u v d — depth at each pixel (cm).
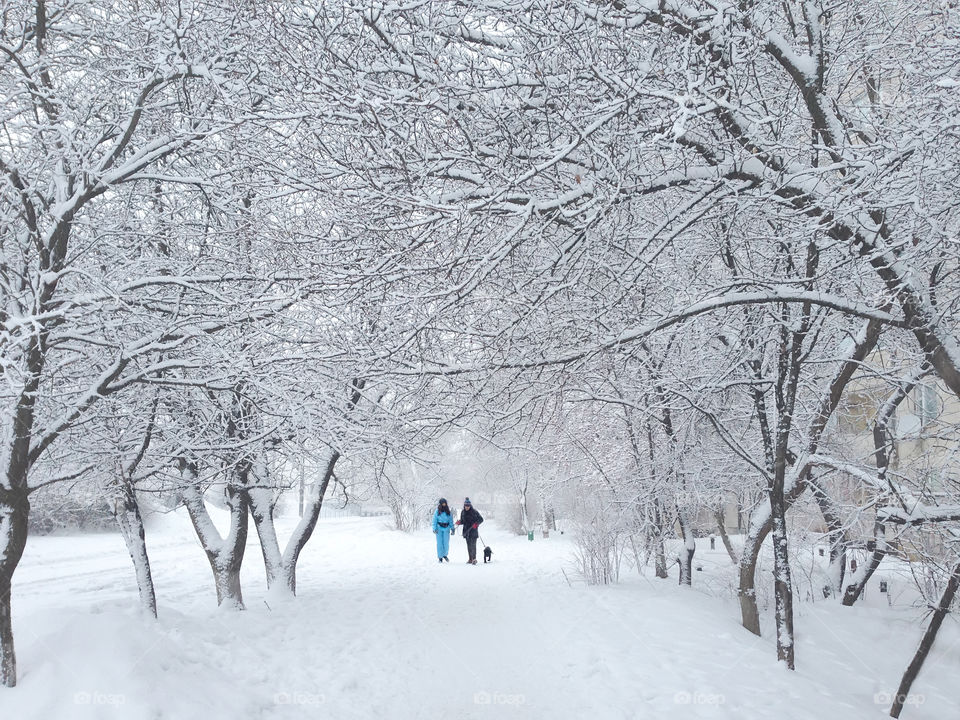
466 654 897
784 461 870
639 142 639
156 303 786
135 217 893
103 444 855
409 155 662
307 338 881
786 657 830
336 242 709
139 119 796
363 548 2472
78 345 774
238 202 854
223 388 794
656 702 683
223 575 1144
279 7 661
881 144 596
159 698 598
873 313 680
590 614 1077
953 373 645
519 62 676
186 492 1149
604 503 1438
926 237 641
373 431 942
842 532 1058
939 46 604
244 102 722
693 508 1392
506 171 645
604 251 698
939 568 887
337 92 635
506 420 933
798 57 667
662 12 611
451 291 610
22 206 729
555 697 720
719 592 1306
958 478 1052
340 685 754
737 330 976
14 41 762
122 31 801
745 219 801
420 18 661
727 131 657
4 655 584
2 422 652
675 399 1104
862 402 1380
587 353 721
